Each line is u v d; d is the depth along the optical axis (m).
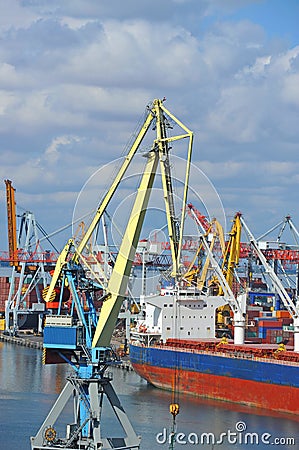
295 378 98.25
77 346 68.38
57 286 74.38
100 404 69.44
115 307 68.94
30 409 94.94
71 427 68.62
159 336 123.25
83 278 72.12
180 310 123.88
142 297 123.81
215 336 128.00
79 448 66.44
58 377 121.88
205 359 111.56
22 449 76.94
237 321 124.31
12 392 107.19
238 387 106.19
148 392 113.50
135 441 69.19
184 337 123.75
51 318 69.50
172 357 116.31
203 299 125.00
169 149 76.50
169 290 125.50
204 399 109.00
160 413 95.00
